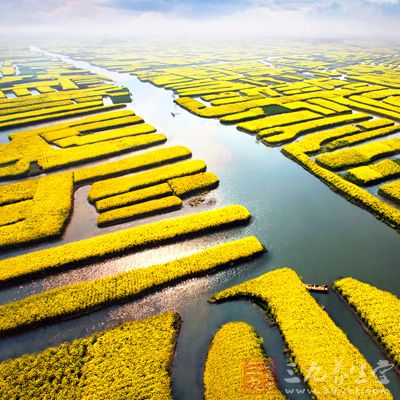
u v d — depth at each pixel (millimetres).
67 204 47219
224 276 35531
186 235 41281
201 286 34406
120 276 34969
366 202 46219
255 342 28125
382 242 40094
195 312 31703
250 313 31312
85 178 54531
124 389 25125
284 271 35062
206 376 25859
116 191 50312
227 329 29328
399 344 27422
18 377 26156
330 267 36344
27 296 34250
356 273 35438
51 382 25984
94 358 27312
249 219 44375
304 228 42719
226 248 38312
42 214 45031
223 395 24562
